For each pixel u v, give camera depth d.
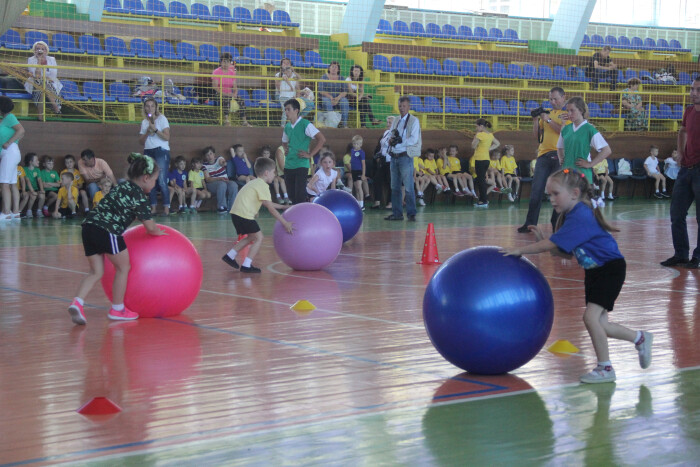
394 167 14.11
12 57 16.86
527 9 27.77
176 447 3.14
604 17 28.80
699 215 8.59
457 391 3.97
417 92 21.00
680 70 26.78
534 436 3.28
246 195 8.09
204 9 20.83
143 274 5.71
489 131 20.33
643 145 21.59
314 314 6.04
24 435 3.29
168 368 4.42
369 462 2.99
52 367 4.44
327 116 18.11
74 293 6.82
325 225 8.26
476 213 15.96
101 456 3.04
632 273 8.24
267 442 3.20
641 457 3.04
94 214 5.56
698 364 4.54
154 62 18.42
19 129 13.59
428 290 4.36
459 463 2.98
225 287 7.29
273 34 20.62
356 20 22.25
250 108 17.88
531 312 4.16
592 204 4.30
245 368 4.43
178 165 15.70
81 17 18.91
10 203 13.81
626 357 4.71
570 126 9.36
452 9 26.88
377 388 4.02
